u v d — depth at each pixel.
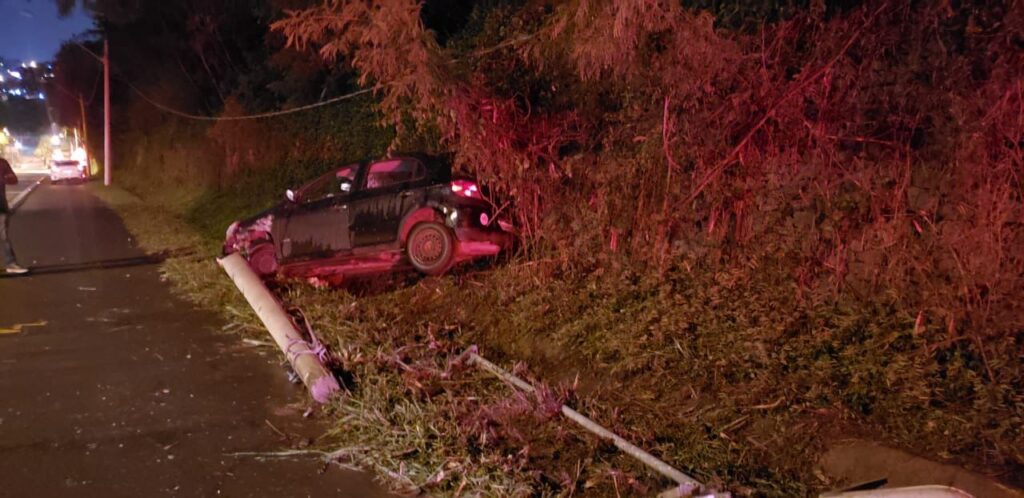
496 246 8.74
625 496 4.53
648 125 7.10
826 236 5.90
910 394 4.65
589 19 6.14
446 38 14.15
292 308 8.09
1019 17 4.72
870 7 5.58
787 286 6.09
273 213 10.06
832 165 5.83
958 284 4.96
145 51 36.56
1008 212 4.74
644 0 5.41
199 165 28.27
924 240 5.28
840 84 5.69
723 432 4.98
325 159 16.84
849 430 4.60
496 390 6.08
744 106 6.20
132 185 39.72
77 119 60.44
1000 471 3.89
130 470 4.78
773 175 6.21
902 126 5.42
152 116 37.97
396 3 6.63
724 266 6.70
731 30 6.34
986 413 4.33
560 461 4.95
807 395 4.94
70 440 5.20
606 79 7.54
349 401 5.73
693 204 6.90
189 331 8.02
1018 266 4.77
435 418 5.36
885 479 4.18
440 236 8.79
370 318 8.00
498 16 9.47
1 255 13.09
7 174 11.20
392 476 4.73
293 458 5.02
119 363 6.89
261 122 21.47
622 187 7.38
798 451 4.65
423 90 7.25
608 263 7.48
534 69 8.43
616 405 5.62
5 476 4.64
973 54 5.06
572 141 8.27
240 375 6.63
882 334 5.22
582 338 6.68
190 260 11.95
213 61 29.67
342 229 9.34
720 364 5.59
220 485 4.62
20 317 8.52
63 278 10.98
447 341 7.27
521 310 7.53
